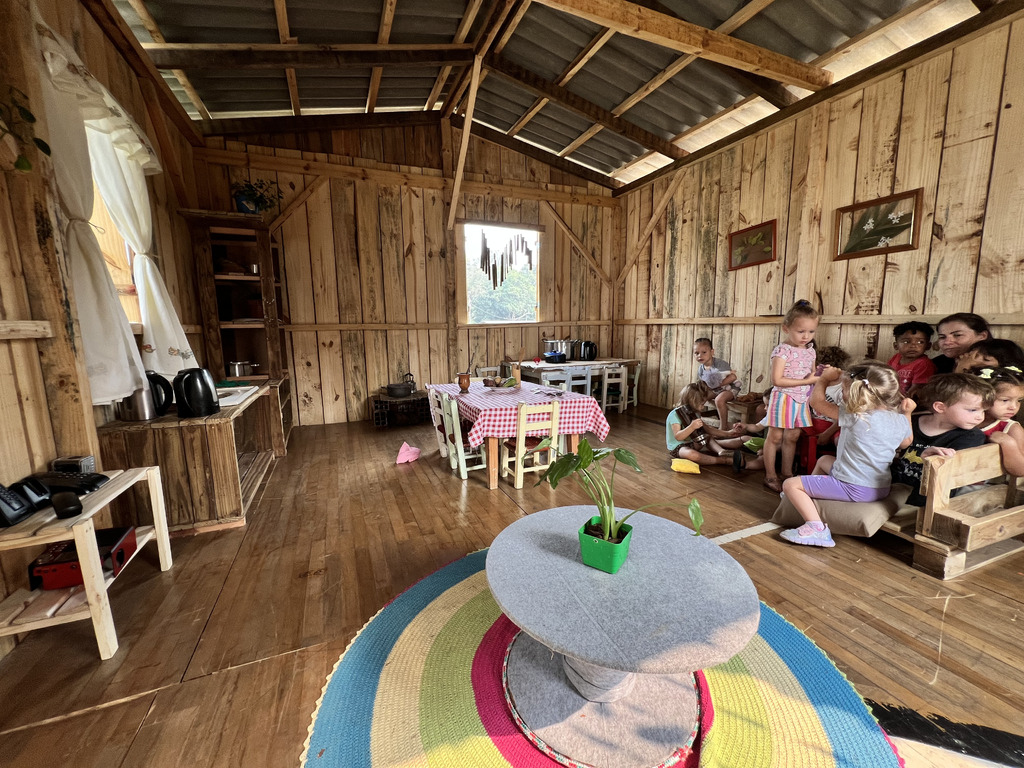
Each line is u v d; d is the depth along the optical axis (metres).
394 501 2.77
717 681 1.33
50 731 1.19
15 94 1.60
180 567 2.01
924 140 2.92
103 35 2.48
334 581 1.90
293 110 4.43
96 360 1.98
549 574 1.25
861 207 3.30
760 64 3.14
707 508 2.63
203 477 2.33
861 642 1.50
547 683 1.33
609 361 5.55
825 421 3.03
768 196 4.07
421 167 5.18
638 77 4.01
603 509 1.28
